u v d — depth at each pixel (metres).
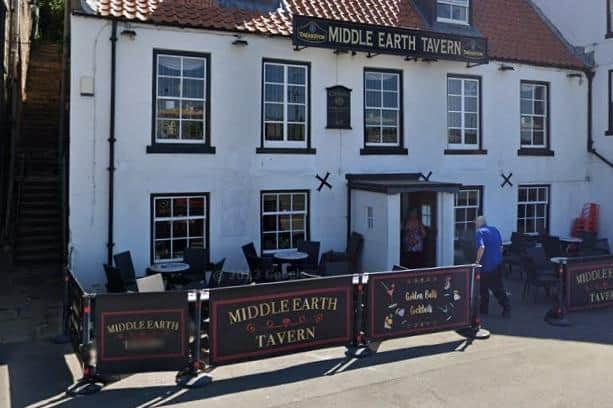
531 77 16.33
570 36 17.95
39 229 14.44
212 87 12.21
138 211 11.58
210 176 12.25
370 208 13.10
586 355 8.08
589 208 17.33
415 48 13.43
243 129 12.55
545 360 7.85
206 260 11.55
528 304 11.33
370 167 13.99
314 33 12.34
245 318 7.36
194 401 6.48
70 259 11.09
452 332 9.27
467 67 15.09
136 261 11.58
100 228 11.27
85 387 6.80
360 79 13.80
